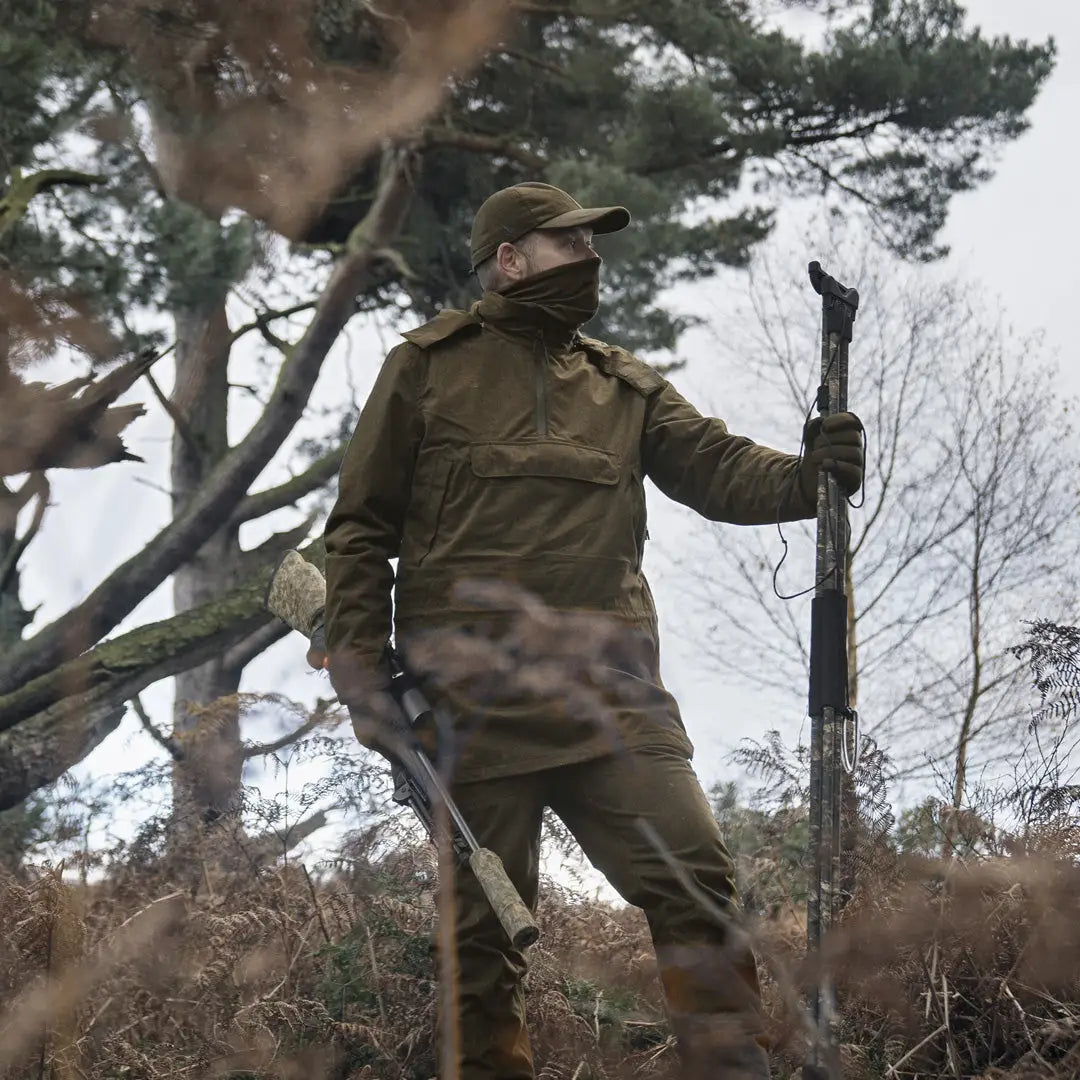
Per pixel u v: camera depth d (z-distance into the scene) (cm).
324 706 374
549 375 328
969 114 1290
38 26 644
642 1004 377
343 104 484
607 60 1164
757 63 1248
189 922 394
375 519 324
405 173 1051
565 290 329
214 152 471
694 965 287
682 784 303
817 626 297
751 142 1254
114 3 535
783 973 262
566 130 1217
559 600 312
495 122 1206
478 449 318
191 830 456
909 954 301
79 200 737
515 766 307
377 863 405
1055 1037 296
